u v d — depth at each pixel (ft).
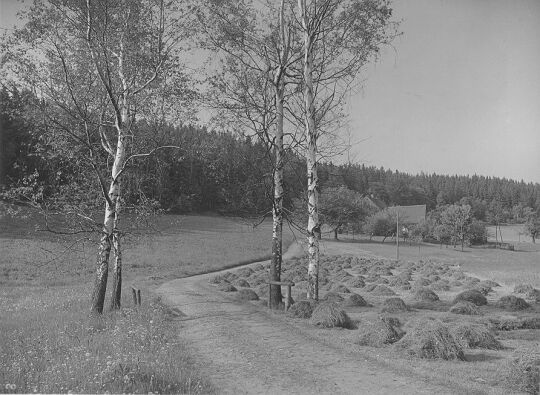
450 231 311.88
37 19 50.03
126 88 55.31
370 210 341.62
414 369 29.07
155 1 54.24
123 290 78.38
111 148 56.13
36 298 72.28
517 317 50.67
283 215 58.29
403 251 255.70
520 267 156.35
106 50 52.47
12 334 38.24
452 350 31.96
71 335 36.11
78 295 72.69
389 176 456.04
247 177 60.95
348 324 43.14
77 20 52.39
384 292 79.05
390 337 35.65
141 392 22.88
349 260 178.91
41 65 52.19
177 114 57.62
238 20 56.24
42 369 26.40
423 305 61.41
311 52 55.31
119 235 54.60
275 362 30.48
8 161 82.23
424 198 454.40
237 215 64.39
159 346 32.24
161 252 167.02
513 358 27.71
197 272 126.00
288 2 57.98
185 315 49.42
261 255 185.98
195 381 25.46
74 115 51.72
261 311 52.39
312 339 37.52
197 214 265.13
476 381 26.89
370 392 24.61
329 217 311.27
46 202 52.60
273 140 57.11
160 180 62.54
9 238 149.89
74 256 128.57
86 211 56.03
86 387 22.79
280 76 57.62
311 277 53.52
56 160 55.77
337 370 28.68
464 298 62.18
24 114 52.29
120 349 29.63
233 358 31.37
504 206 461.37
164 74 55.67
